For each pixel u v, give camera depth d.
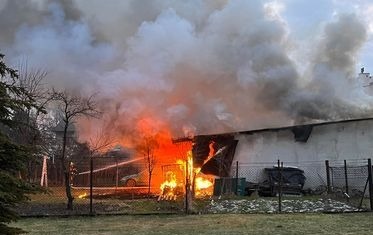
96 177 24.52
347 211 13.75
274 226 10.87
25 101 5.46
